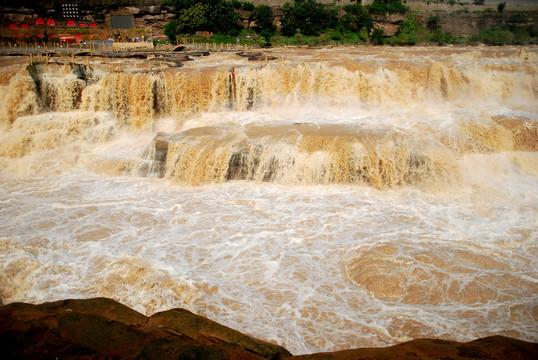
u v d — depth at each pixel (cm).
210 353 1052
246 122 2564
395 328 1239
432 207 1892
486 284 1390
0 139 2488
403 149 2064
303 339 1211
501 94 2789
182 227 1784
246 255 1588
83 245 1670
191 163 2161
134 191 2108
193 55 3806
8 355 1033
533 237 1641
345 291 1398
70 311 1225
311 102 2812
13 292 1409
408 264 1476
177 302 1355
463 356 1041
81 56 3681
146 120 2741
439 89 2797
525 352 1044
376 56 3656
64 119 2619
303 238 1677
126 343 1084
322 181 2098
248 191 2067
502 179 2106
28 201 2028
